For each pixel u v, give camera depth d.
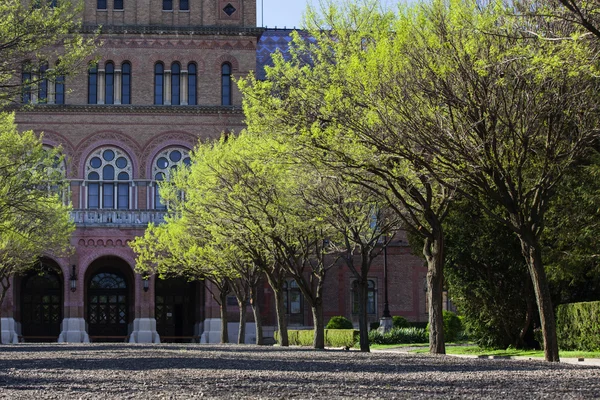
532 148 24.69
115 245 59.06
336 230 37.12
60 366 22.00
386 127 22.44
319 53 26.14
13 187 35.25
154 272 52.31
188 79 63.25
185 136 62.25
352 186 29.44
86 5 62.69
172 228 47.78
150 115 62.09
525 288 34.31
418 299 64.50
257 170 34.75
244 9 63.75
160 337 62.25
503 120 22.27
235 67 63.28
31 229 44.53
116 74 62.34
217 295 59.56
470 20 21.14
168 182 52.66
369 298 64.31
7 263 48.88
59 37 26.34
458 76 21.55
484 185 22.95
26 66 25.39
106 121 61.69
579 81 21.23
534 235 23.38
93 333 61.94
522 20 20.38
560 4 19.53
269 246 38.44
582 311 30.17
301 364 22.53
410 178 24.92
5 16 24.75
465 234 35.00
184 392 13.52
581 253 30.28
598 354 26.86
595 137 22.88
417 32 22.28
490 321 35.38
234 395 12.95
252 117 25.98
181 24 63.44
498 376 16.72
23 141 37.44
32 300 61.47
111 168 61.62
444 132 21.91
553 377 16.25
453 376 16.91
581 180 29.42
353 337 45.12
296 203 34.53
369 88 22.50
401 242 64.69
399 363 22.81
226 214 37.19
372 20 25.70
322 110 24.06
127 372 19.00
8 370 20.23
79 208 60.12
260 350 36.22
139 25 62.47
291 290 63.66
